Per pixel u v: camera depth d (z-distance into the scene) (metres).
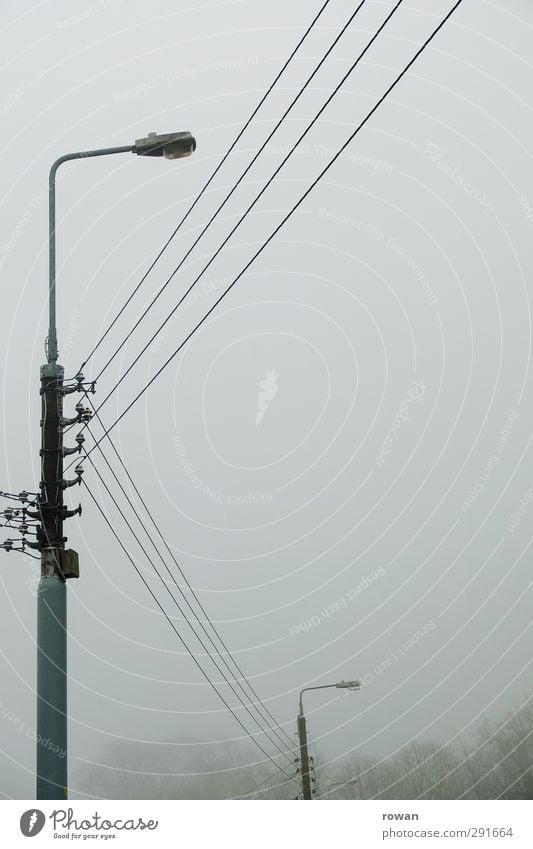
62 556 13.56
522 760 40.06
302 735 30.61
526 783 39.94
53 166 15.09
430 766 39.84
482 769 40.62
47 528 13.66
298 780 31.53
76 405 14.30
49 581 13.41
